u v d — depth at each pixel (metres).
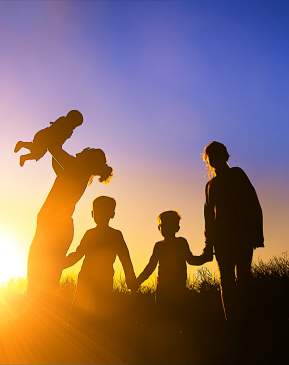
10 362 3.12
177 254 4.47
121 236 4.36
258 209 4.13
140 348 3.58
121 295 5.35
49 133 4.34
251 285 4.11
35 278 4.12
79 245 4.33
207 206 4.29
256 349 3.56
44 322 3.88
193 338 3.84
